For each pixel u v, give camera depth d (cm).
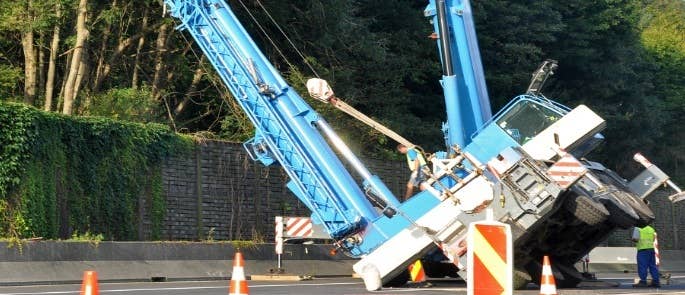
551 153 2914
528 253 2881
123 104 4547
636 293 2800
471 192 2688
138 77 5303
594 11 7669
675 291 3000
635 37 8162
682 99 9350
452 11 3369
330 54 5509
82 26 4512
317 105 4803
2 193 3356
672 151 9362
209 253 3716
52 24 4641
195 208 4119
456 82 3297
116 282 3325
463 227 2727
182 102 5197
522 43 6750
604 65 7688
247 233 4328
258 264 3891
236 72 3500
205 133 4606
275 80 3462
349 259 4222
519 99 3064
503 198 2666
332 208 3291
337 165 3316
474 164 2806
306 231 3772
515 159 2678
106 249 3356
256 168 4412
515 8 6688
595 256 5056
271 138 3434
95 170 3725
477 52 3375
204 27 3562
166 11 3666
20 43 5009
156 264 3500
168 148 4028
